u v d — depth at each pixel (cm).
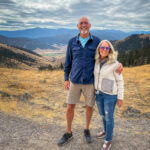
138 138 315
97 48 258
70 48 277
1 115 415
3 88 716
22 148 268
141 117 446
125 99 625
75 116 452
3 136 304
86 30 253
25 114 441
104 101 262
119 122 410
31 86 820
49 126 366
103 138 313
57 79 1065
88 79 263
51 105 546
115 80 258
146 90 756
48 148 272
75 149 272
